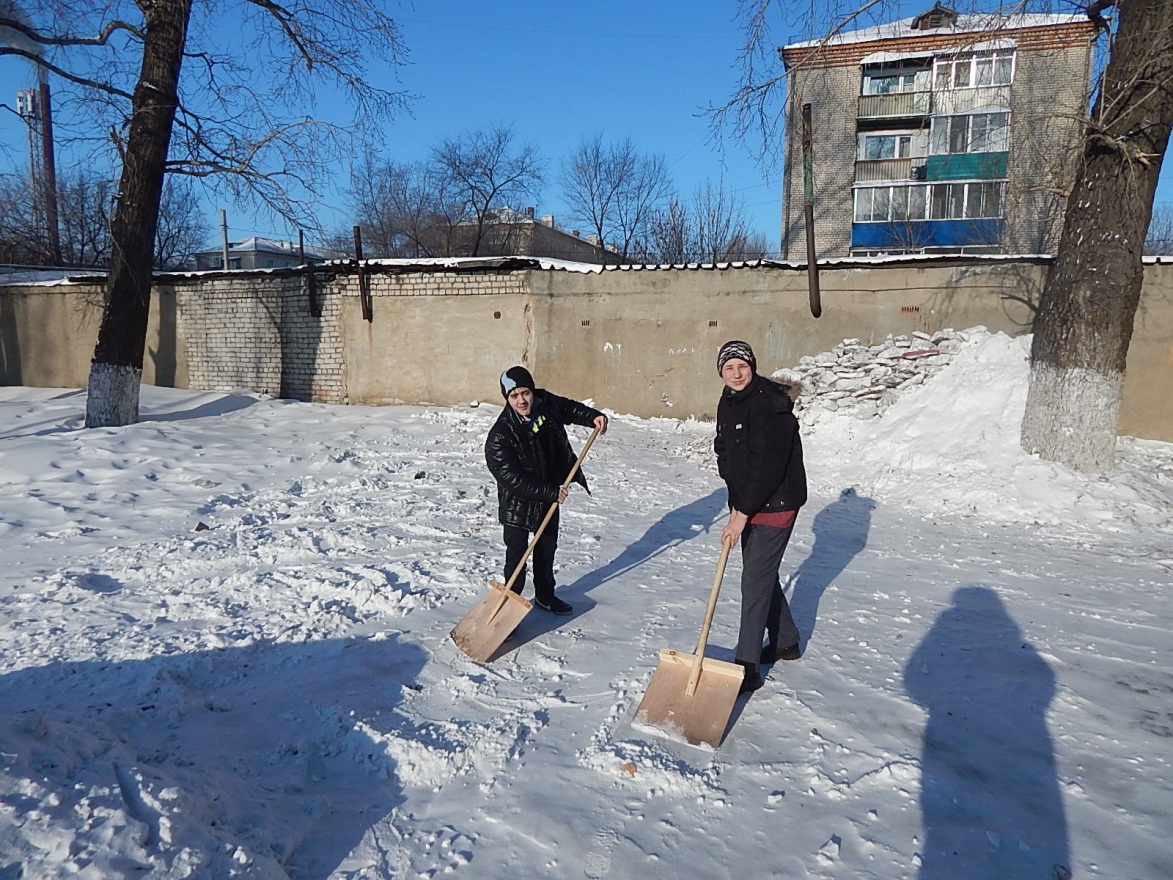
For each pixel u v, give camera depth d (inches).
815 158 1003.9
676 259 1244.5
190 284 567.2
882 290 445.4
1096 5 297.4
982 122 851.4
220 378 568.7
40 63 415.2
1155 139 280.1
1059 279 301.4
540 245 1768.0
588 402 495.2
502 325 501.0
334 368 529.3
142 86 425.1
